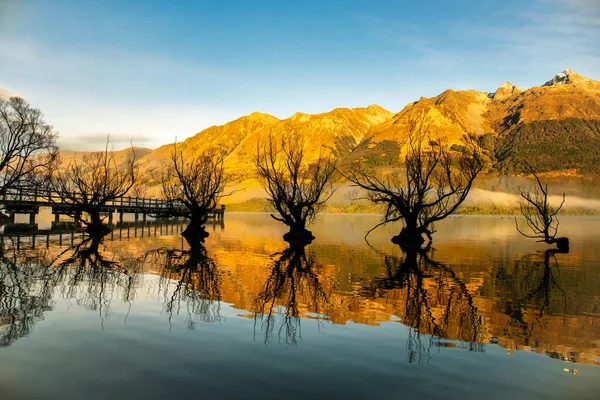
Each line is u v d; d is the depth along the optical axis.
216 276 17.92
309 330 10.60
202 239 35.75
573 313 12.60
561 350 9.47
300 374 7.94
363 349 9.32
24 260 20.70
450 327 11.06
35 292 13.85
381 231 47.91
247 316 11.77
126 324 10.75
